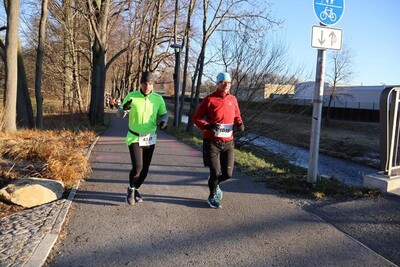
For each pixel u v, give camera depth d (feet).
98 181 23.88
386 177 20.92
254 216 17.74
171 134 58.95
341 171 70.18
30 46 97.66
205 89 73.05
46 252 13.26
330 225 16.61
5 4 46.29
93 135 49.65
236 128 18.81
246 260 13.35
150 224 16.58
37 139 32.09
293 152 57.98
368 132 118.11
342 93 152.76
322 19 20.57
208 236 15.39
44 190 18.93
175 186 22.95
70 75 105.19
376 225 16.42
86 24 95.04
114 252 13.84
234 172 26.91
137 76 134.51
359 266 12.94
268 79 53.26
